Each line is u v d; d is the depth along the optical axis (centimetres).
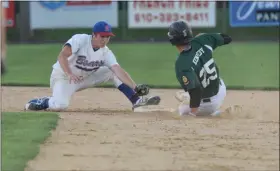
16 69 4525
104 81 2581
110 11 6475
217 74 2253
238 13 6338
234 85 3672
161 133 1895
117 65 2505
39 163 1549
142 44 6212
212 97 2267
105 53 2486
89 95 3139
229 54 5328
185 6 6328
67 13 6500
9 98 2973
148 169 1509
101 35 2383
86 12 6488
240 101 2933
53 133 1873
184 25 2158
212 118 2236
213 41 2231
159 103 2727
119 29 6550
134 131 1922
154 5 6362
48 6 6519
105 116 2233
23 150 1634
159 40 6506
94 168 1512
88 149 1686
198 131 1931
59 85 2491
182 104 2359
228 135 1877
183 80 2162
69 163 1554
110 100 2955
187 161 1578
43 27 6556
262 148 1708
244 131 1942
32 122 1995
